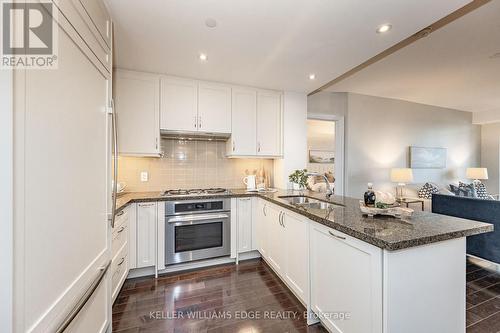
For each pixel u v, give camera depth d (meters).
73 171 0.96
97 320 1.25
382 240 1.04
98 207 1.23
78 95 1.00
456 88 3.96
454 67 3.09
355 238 1.24
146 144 2.54
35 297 0.71
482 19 2.02
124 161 2.78
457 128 5.52
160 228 2.41
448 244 1.22
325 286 1.51
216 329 1.63
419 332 1.14
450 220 1.41
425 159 4.98
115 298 1.90
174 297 2.03
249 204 2.80
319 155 4.91
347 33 1.78
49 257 0.79
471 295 2.04
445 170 5.31
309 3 1.44
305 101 3.30
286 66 2.39
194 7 1.48
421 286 1.14
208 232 2.62
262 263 2.76
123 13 1.52
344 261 1.33
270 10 1.51
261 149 3.07
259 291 2.13
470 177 5.15
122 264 2.05
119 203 1.99
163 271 2.49
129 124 2.49
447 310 1.23
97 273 1.21
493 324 1.67
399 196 4.57
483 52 2.66
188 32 1.77
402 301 1.09
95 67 1.20
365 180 4.31
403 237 1.08
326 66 2.40
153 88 2.57
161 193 2.74
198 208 2.56
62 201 0.88
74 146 0.97
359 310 1.22
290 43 1.94
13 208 0.63
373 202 1.61
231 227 2.71
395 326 1.08
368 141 4.35
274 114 3.15
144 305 1.92
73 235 0.96
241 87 2.97
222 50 2.06
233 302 1.96
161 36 1.83
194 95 2.74
